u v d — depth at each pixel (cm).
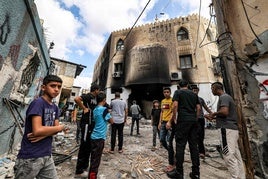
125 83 1505
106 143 584
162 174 313
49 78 166
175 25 1512
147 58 1434
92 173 255
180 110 296
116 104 459
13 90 340
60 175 289
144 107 1558
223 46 335
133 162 374
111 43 1770
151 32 1572
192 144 287
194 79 1323
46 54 583
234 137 257
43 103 158
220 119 276
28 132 149
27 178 141
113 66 1656
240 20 334
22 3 297
